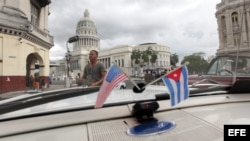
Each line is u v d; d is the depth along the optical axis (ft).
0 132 3.89
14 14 39.75
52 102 5.65
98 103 3.68
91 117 4.67
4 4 38.73
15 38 40.09
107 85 3.77
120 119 4.69
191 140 3.61
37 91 7.84
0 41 37.91
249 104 5.75
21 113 4.73
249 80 7.01
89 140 3.63
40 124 4.25
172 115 4.92
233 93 6.82
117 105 5.41
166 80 4.09
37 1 53.52
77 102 5.58
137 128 4.11
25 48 43.62
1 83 38.04
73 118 4.58
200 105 5.68
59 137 3.76
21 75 41.47
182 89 4.07
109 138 3.70
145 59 206.49
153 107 4.81
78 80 13.85
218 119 4.59
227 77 12.76
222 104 5.81
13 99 5.97
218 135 3.80
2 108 4.98
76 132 3.98
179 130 4.04
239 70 13.30
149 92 7.13
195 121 4.51
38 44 51.19
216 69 15.69
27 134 3.90
